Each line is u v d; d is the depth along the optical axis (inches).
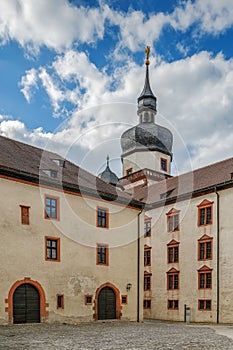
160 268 1267.2
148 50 2053.4
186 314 1081.4
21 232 834.2
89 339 591.8
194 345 534.9
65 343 542.6
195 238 1165.1
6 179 830.5
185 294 1159.6
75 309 902.4
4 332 670.5
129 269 1048.2
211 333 706.8
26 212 853.2
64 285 892.0
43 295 845.8
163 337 628.4
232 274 1032.2
